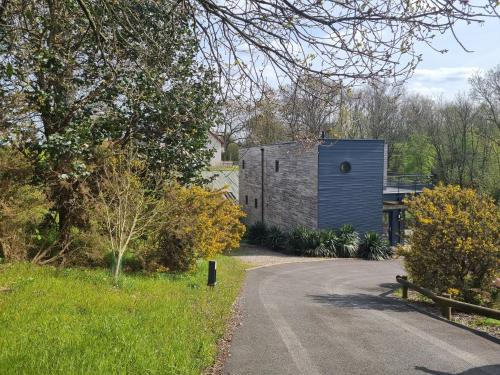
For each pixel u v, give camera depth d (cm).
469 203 1238
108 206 1124
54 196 1133
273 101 502
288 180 3077
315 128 513
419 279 1264
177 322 695
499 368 605
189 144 1398
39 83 1083
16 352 468
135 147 1302
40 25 941
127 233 1169
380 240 2673
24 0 693
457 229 1177
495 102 4156
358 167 2775
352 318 953
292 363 607
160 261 1341
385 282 1736
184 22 561
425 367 603
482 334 805
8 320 573
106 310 691
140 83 1105
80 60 1162
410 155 5319
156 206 1213
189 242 1346
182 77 823
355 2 387
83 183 1137
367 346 705
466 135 4506
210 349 622
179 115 937
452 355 662
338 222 2759
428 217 1230
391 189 3194
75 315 636
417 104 4962
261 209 3528
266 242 3058
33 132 1033
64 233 1152
